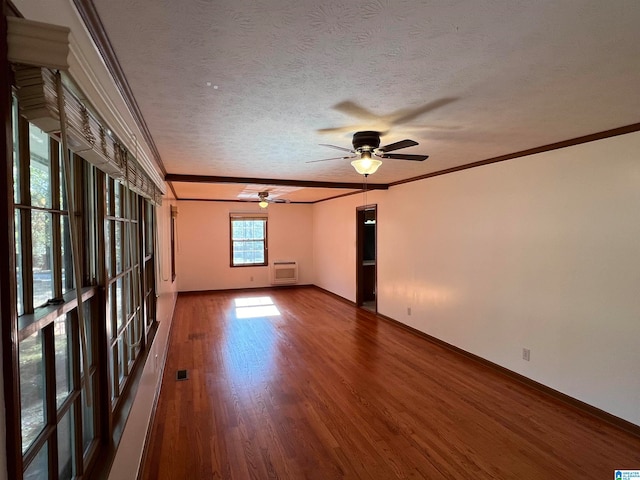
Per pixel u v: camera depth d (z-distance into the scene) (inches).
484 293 157.5
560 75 70.2
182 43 56.9
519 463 91.9
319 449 97.5
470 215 164.7
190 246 328.8
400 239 218.5
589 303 116.2
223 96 79.4
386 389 134.6
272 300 299.1
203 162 152.0
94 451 67.1
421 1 46.9
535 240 134.1
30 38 33.0
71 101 43.4
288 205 358.9
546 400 125.7
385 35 55.4
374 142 107.1
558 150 125.0
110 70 63.4
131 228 111.4
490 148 132.6
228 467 89.8
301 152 133.3
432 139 118.5
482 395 129.7
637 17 50.6
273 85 73.7
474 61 64.2
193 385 137.6
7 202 31.7
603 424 110.0
